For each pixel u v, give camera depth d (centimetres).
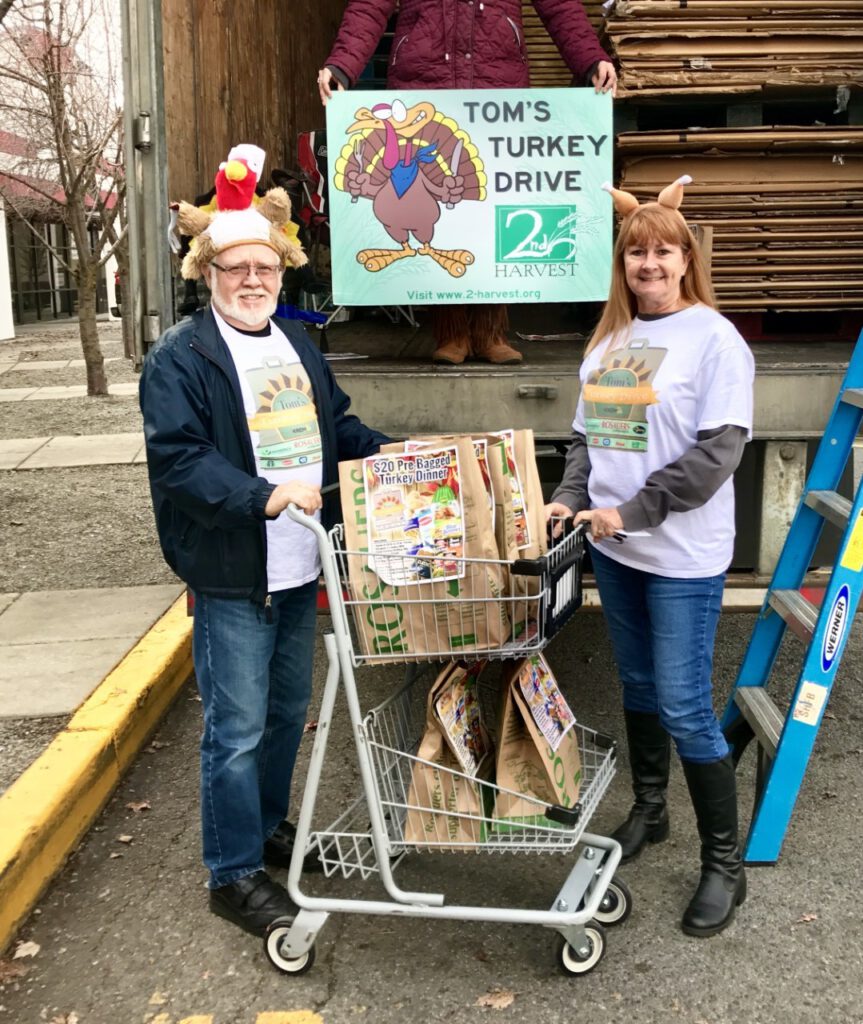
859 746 403
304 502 256
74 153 1261
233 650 288
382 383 381
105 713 401
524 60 432
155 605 541
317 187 547
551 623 269
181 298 430
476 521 260
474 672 290
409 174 395
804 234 486
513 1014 262
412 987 274
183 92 445
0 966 287
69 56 1173
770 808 317
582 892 278
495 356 423
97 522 722
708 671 294
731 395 276
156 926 304
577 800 284
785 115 555
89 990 277
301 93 672
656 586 293
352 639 279
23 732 393
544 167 396
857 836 339
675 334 287
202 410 276
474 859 332
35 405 1252
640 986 271
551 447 418
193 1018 265
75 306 2923
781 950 283
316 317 477
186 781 393
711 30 472
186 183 448
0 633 505
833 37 475
